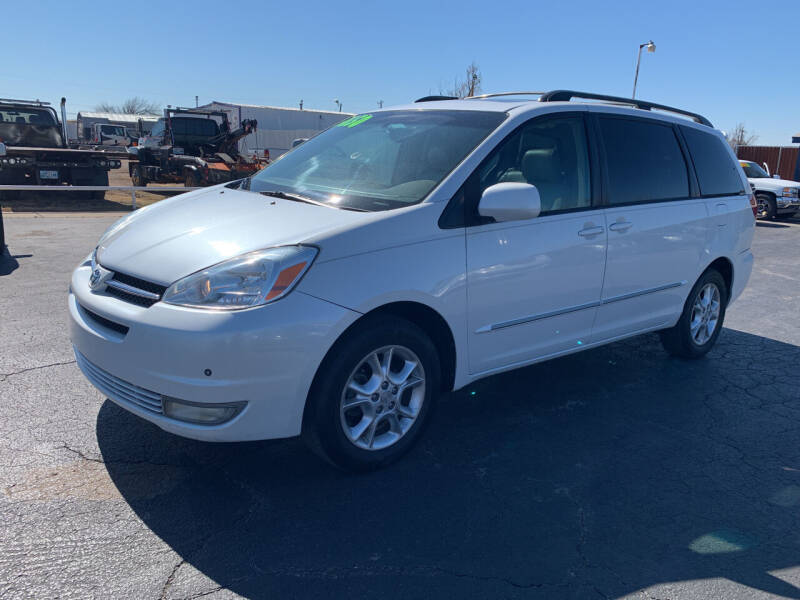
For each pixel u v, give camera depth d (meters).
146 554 2.53
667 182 4.58
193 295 2.74
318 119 36.66
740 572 2.62
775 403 4.44
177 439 3.43
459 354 3.41
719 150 5.23
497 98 4.55
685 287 4.79
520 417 4.00
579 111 4.09
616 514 3.00
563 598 2.42
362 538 2.71
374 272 2.97
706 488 3.28
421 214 3.18
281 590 2.38
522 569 2.57
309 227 3.01
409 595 2.38
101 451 3.27
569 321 3.95
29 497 2.85
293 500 2.96
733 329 6.36
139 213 3.75
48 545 2.54
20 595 2.27
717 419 4.13
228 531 2.70
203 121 21.08
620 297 4.23
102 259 3.22
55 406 3.72
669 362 5.19
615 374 4.85
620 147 4.25
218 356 2.65
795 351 5.67
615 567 2.62
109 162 17.42
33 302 5.76
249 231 3.05
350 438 3.06
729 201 5.13
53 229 10.49
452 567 2.56
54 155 16.61
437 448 3.54
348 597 2.36
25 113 17.03
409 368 3.22
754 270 9.89
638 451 3.64
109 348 2.89
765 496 3.23
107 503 2.85
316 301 2.80
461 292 3.29
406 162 3.62
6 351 4.52
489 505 3.01
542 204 3.72
